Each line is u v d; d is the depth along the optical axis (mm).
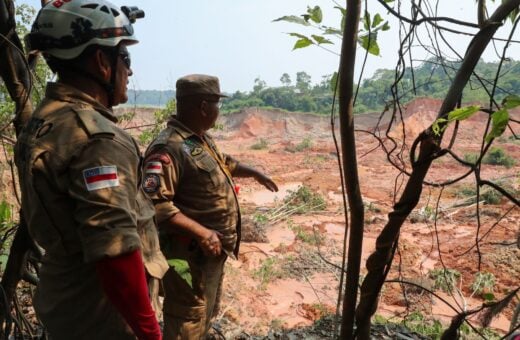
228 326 3654
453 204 15391
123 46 1598
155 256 1716
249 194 18172
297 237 12234
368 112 48188
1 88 3312
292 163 27469
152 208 1740
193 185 2531
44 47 1484
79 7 1471
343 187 1582
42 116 1423
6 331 2240
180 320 2600
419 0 1519
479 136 35469
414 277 9109
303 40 1596
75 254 1488
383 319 5750
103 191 1308
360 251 1653
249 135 46062
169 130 2580
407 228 13023
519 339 1647
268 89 72438
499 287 8875
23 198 1434
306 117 48781
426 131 1438
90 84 1522
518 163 25594
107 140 1359
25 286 3506
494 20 1344
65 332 1574
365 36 1565
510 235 11906
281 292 8633
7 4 2031
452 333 1681
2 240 2443
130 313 1361
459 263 10258
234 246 2752
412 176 1514
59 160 1325
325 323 3629
